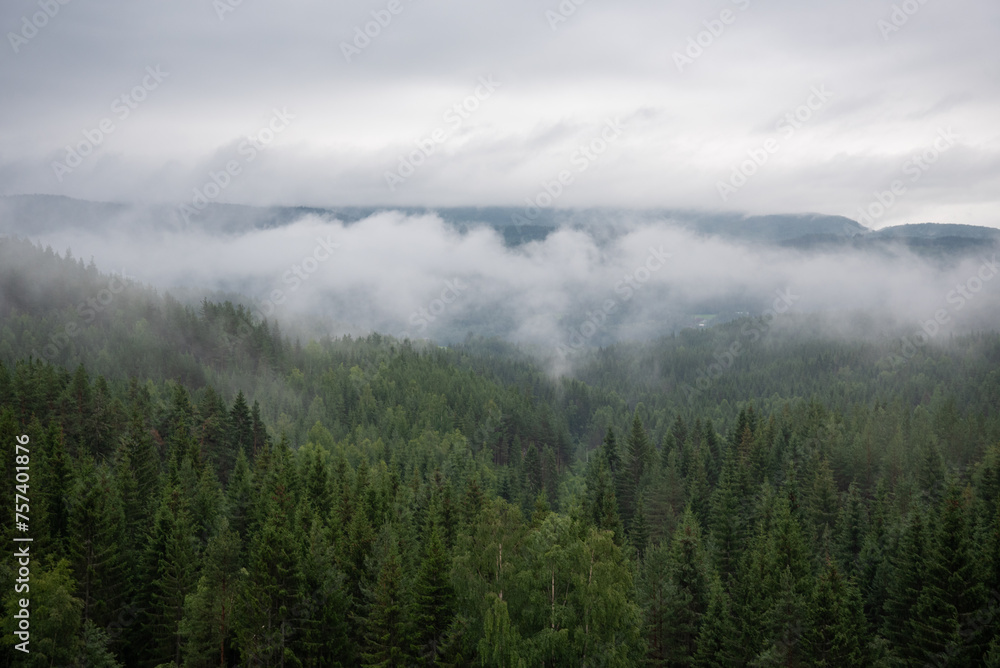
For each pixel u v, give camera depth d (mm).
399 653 44469
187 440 91188
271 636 44875
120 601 54656
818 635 47781
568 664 35719
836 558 76062
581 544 38312
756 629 51844
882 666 49094
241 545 62656
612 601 36281
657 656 54125
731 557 72562
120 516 61812
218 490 80750
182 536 55781
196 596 49219
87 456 84250
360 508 62656
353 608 51500
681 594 56188
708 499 101062
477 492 83375
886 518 79375
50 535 58781
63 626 41188
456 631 41844
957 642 50531
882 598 65875
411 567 56750
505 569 38719
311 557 49094
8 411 73312
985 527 70000
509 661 35188
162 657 52938
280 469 82500
